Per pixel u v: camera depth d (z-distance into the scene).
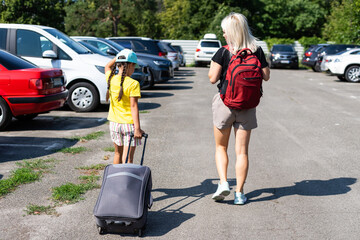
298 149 6.78
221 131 4.40
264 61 4.21
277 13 48.78
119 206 3.50
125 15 46.03
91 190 4.77
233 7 45.50
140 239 3.60
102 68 10.06
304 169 5.71
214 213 4.19
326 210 4.28
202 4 47.59
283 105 11.72
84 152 6.43
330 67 20.14
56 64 9.91
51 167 5.62
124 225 3.53
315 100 12.91
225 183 4.30
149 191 3.77
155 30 53.97
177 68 26.33
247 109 4.21
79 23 45.44
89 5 46.41
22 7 46.94
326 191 4.85
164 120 9.20
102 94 10.05
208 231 3.77
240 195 4.40
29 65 8.17
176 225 3.89
